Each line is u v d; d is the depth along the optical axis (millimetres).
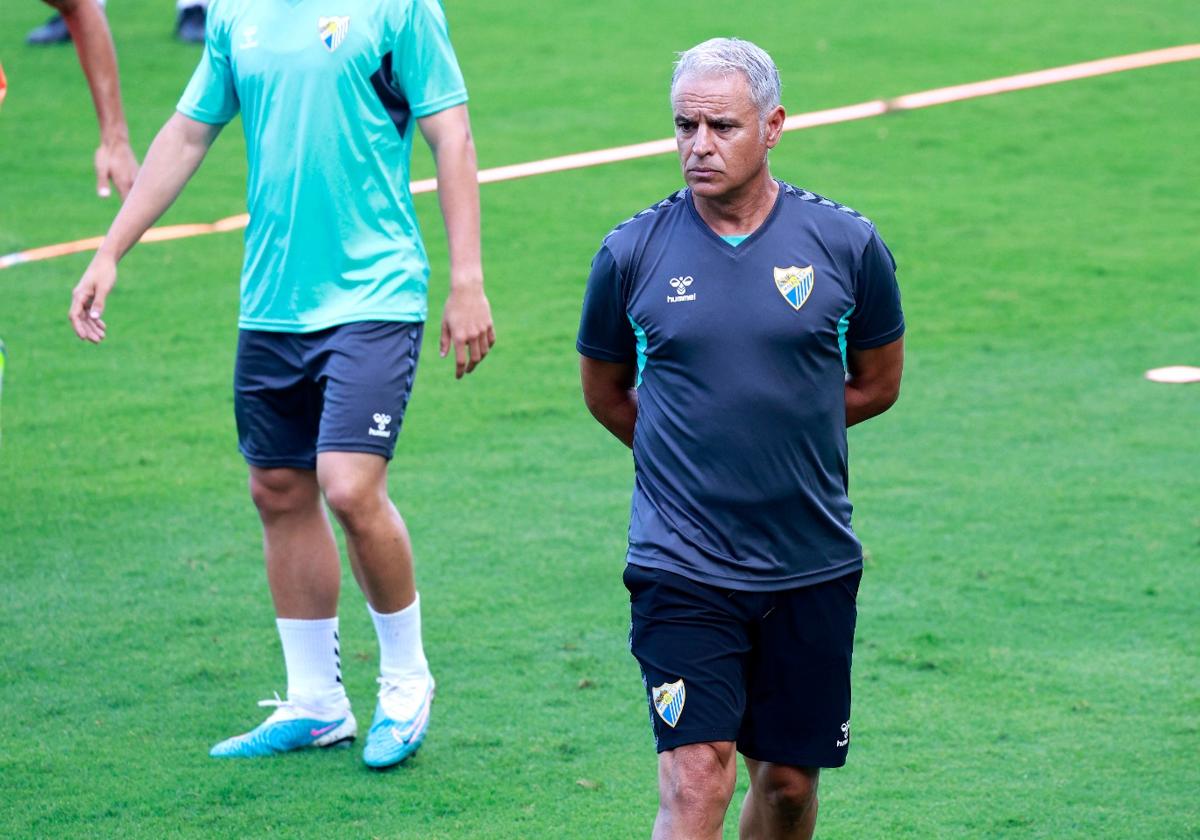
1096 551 23281
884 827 15859
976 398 30469
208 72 17547
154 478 26562
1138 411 29688
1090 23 64000
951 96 54031
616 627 21000
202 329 34594
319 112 16656
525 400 30625
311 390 17234
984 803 16312
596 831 15859
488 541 23891
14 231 41250
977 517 24719
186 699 19016
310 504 17656
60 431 28719
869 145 48969
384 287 16922
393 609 17266
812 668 13453
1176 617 20984
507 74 57188
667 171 46594
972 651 20047
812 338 12953
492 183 45562
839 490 13508
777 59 58875
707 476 13078
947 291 37000
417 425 29234
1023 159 47906
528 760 17438
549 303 36312
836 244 13070
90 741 17922
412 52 16938
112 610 21531
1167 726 17969
